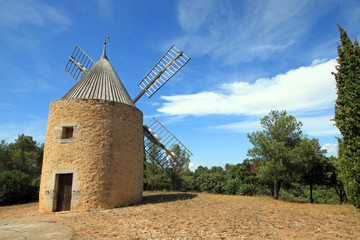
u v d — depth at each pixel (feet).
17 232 25.85
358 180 35.65
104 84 48.73
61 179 40.57
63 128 41.42
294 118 57.26
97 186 38.93
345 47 38.52
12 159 91.35
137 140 47.65
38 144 109.19
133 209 36.94
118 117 44.11
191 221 28.25
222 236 22.43
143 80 73.77
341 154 39.68
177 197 52.08
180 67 66.18
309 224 27.07
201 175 136.87
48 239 22.93
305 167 51.16
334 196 101.60
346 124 37.11
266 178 56.65
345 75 38.01
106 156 40.83
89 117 41.37
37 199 62.80
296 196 114.83
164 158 73.26
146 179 95.25
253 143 59.77
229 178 134.82
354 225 26.61
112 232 24.94
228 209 36.42
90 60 72.95
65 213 36.83
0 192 55.01
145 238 22.52
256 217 30.60
